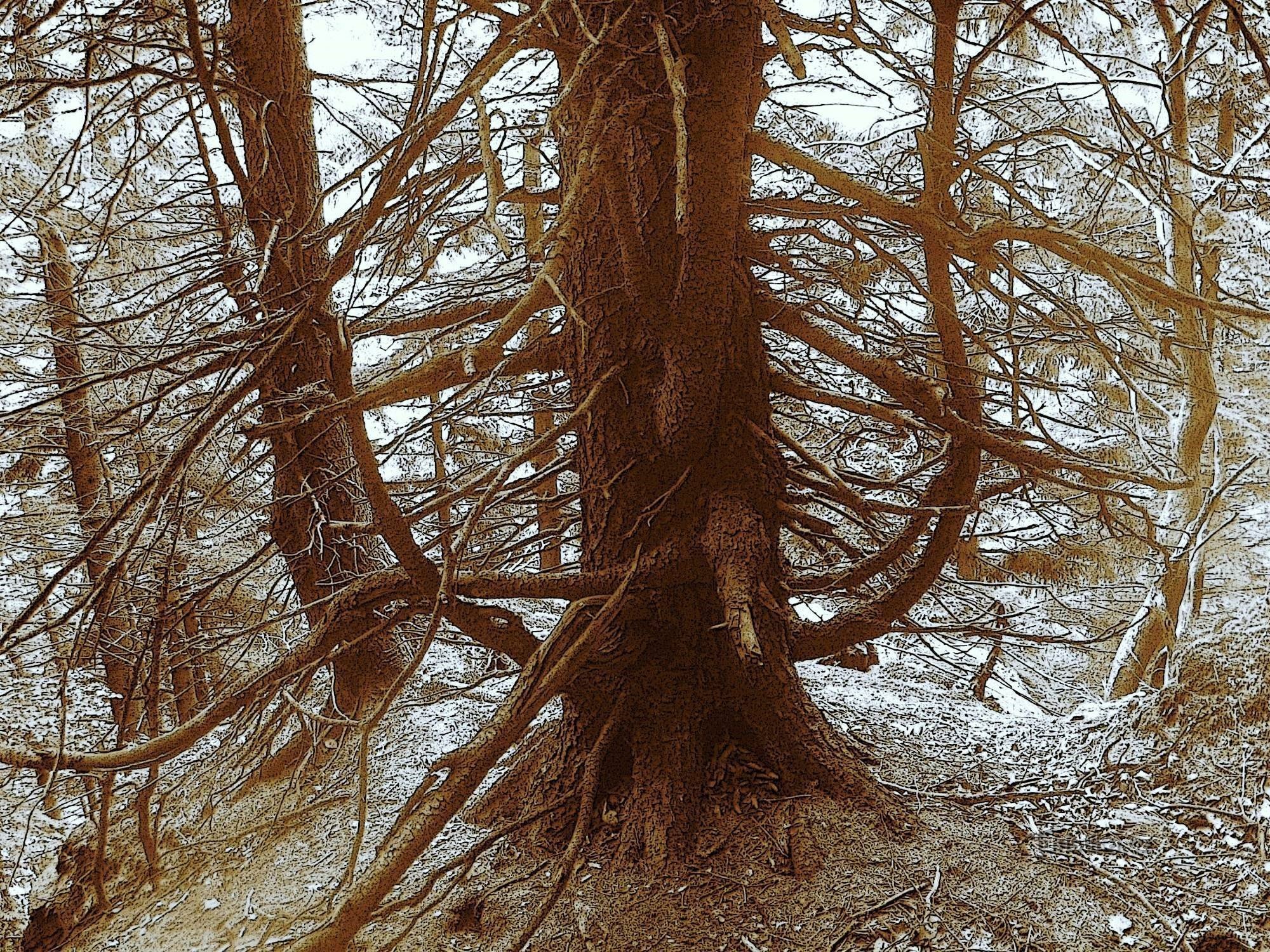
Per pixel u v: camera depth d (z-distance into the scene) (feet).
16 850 23.22
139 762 15.05
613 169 14.34
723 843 15.56
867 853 15.10
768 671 16.65
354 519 23.93
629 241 15.02
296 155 23.17
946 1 15.70
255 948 13.93
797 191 26.09
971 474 17.84
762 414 17.31
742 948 13.65
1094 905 14.05
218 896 17.30
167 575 16.61
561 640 15.29
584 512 17.74
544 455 28.84
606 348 17.02
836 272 20.54
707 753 16.92
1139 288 16.85
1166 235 28.48
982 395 19.38
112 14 18.75
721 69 13.67
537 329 18.84
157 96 27.99
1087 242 17.92
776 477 17.48
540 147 21.45
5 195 28.25
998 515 30.94
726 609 15.25
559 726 17.58
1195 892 14.30
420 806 13.20
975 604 26.20
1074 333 21.17
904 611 18.37
